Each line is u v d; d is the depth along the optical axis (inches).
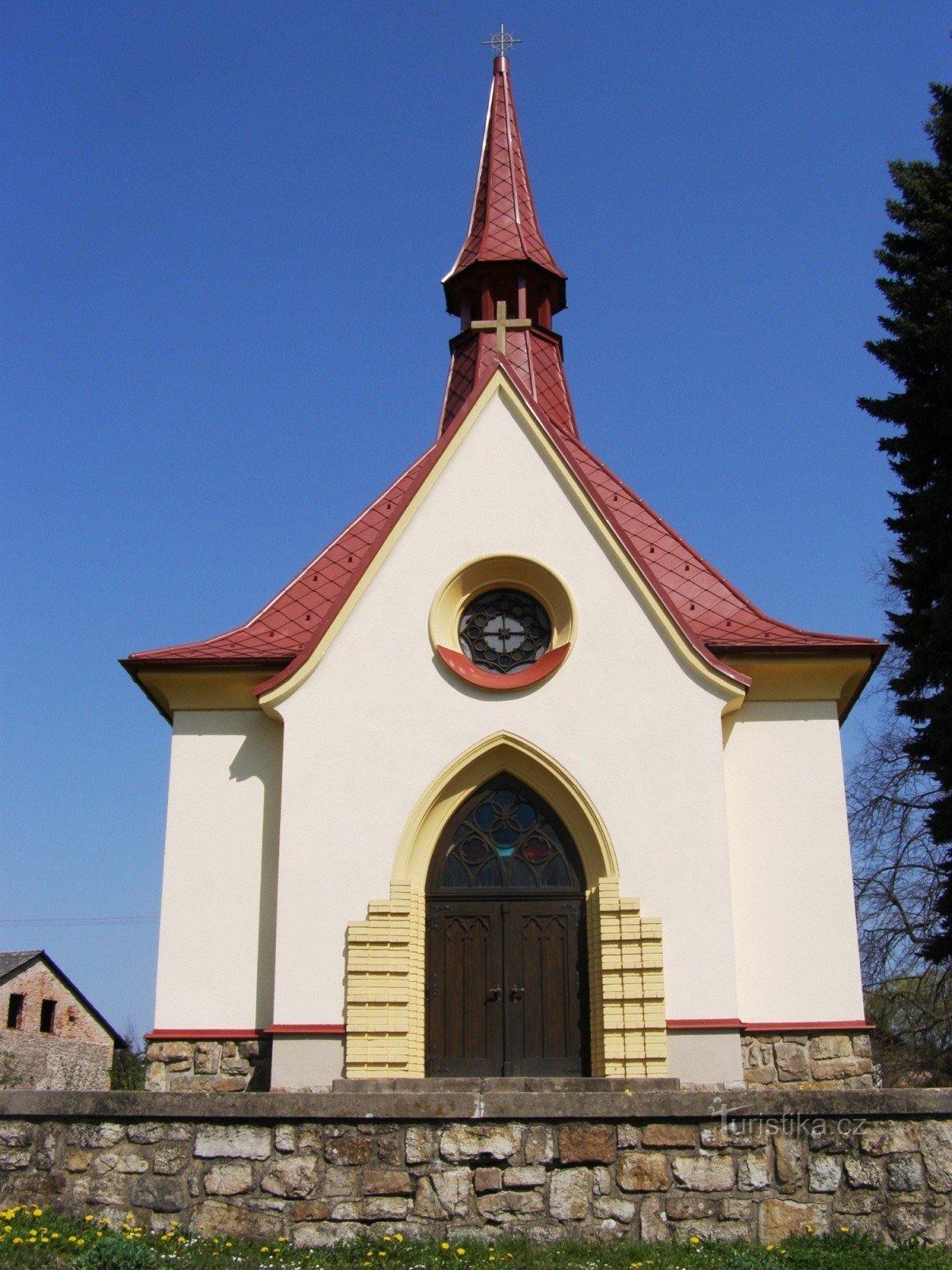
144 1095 498.0
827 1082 717.9
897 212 1091.9
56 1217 483.2
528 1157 483.8
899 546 1055.6
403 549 792.3
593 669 762.8
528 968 735.1
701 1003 704.4
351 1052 698.8
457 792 757.9
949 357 996.6
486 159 1149.7
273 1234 478.0
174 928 762.8
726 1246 466.0
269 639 836.0
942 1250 462.3
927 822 985.5
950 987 1332.4
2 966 1872.5
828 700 796.0
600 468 940.0
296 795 747.4
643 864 729.6
